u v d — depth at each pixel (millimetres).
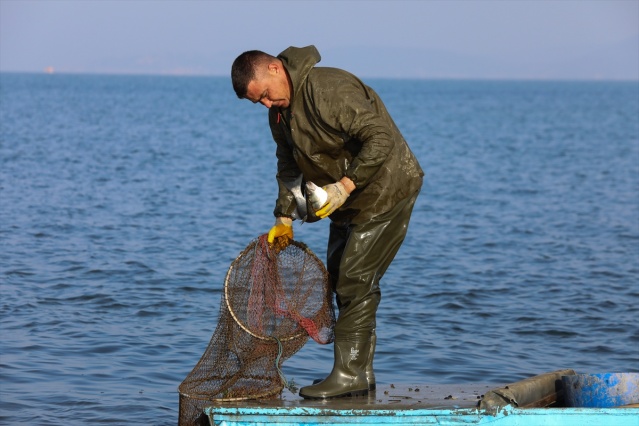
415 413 7098
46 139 60469
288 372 11922
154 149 56188
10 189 33312
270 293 8172
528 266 20719
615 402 7789
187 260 20531
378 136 7371
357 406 7258
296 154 7816
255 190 36250
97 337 13664
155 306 15852
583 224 27844
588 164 50219
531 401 7680
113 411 10438
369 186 7766
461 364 12656
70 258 20172
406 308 16219
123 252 21203
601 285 18688
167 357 12734
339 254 8305
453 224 27609
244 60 7527
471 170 46594
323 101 7453
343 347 7977
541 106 160375
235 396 7645
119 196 32562
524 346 13867
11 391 11016
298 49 7641
